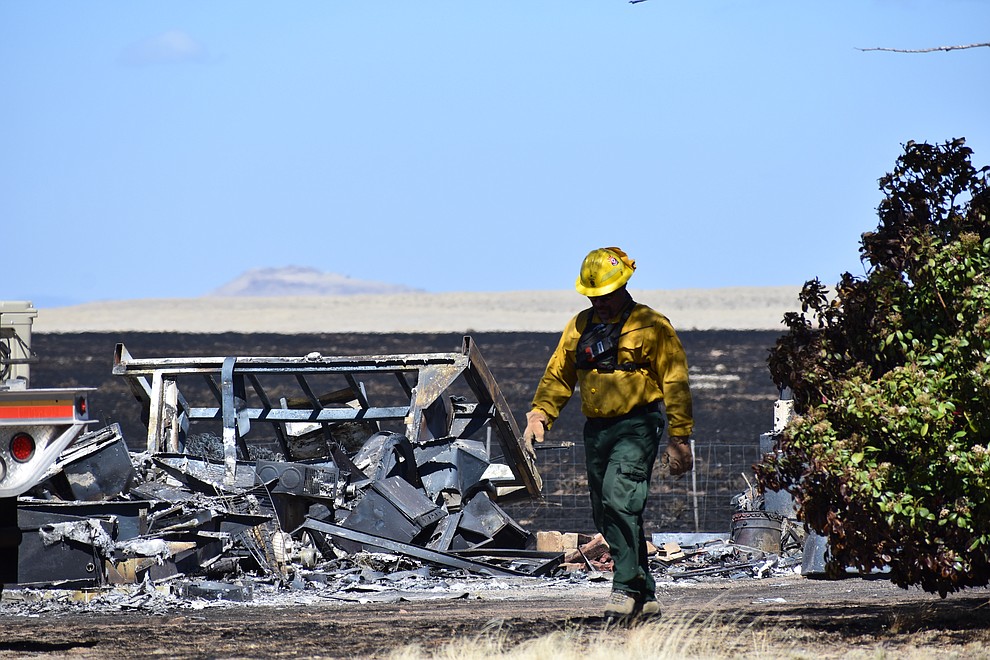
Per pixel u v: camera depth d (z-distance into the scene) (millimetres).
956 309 19406
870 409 18953
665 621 20188
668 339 21047
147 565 33906
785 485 20375
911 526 18906
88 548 32844
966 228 20891
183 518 37469
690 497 77000
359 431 49812
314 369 46875
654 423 21141
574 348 21594
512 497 51625
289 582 35125
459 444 46688
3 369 28859
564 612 24797
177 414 47844
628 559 20750
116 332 166000
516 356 153125
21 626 23000
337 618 24266
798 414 21094
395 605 29203
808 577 25156
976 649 16859
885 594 28453
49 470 17438
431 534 42344
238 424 45938
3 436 17312
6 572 18250
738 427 110000
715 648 17297
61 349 158250
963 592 26547
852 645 17547
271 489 40219
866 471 18953
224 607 29141
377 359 46781
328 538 39500
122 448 39875
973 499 18625
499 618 22688
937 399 18781
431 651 17547
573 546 46062
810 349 20969
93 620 24938
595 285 21047
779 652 16828
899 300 20062
